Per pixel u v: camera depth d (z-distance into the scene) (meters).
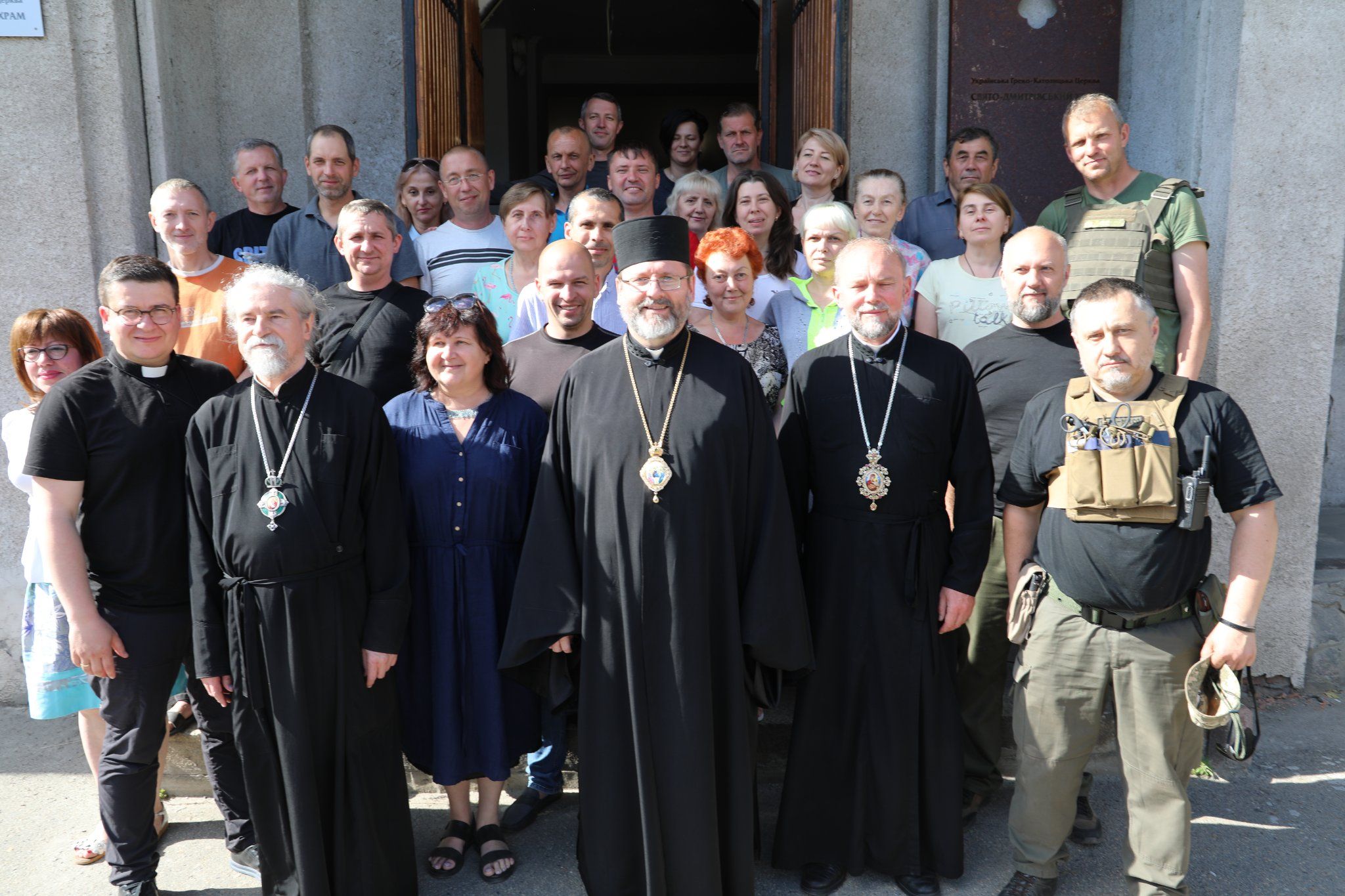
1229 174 4.00
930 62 5.36
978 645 3.26
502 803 3.52
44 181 4.05
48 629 2.95
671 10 10.31
